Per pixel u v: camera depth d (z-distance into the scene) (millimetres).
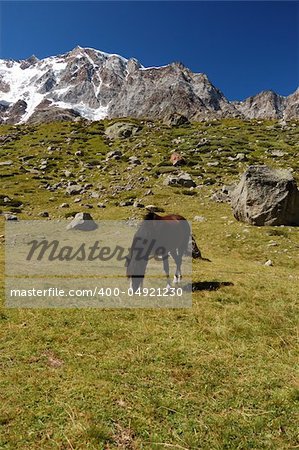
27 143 77812
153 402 6398
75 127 92750
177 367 7605
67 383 6863
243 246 25969
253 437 5668
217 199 39844
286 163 52688
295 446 5473
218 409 6297
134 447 5449
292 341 8906
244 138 70312
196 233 29359
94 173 54844
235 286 13977
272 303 11781
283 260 22953
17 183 51031
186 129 84062
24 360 7695
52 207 41031
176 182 45969
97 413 6070
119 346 8430
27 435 5562
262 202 31234
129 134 80125
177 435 5676
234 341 8859
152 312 10789
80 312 10641
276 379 7172
